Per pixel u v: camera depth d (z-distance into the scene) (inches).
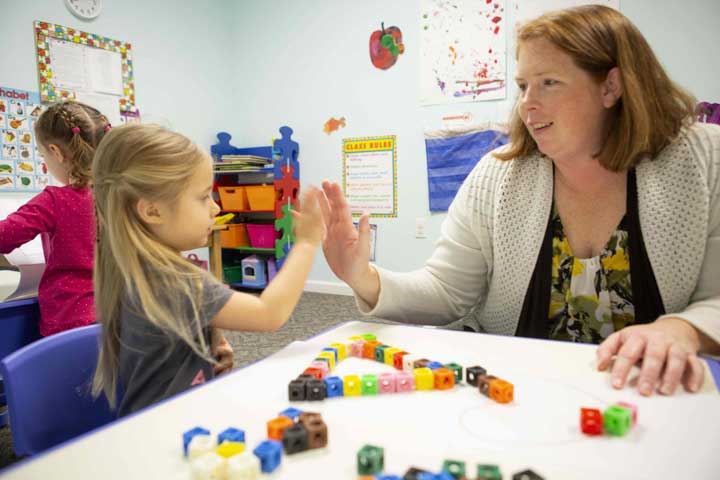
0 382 44.3
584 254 35.6
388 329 33.2
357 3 127.9
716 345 26.5
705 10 91.5
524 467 16.5
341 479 15.9
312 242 33.5
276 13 141.5
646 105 30.4
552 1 103.8
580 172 33.7
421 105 121.4
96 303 31.4
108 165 29.9
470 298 40.5
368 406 21.6
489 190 38.4
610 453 17.2
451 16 115.3
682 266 31.5
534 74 30.8
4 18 99.7
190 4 137.6
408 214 125.8
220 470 15.7
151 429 19.5
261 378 24.9
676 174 31.4
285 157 135.9
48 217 53.1
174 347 28.6
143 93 126.7
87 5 113.0
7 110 100.6
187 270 29.4
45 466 16.9
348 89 131.8
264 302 30.6
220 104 148.3
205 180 32.5
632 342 24.6
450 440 18.4
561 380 24.0
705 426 19.0
